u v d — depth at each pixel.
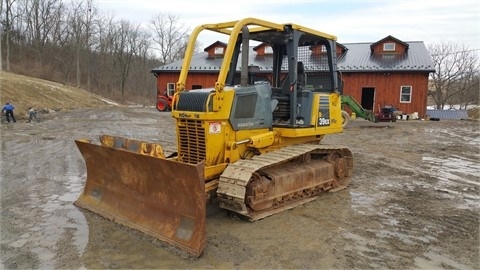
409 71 23.30
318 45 7.38
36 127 17.11
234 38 5.50
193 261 4.36
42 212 5.90
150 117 23.00
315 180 6.86
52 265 4.23
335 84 7.39
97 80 56.28
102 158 5.83
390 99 24.02
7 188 7.26
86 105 32.09
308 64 7.46
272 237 5.05
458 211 6.33
